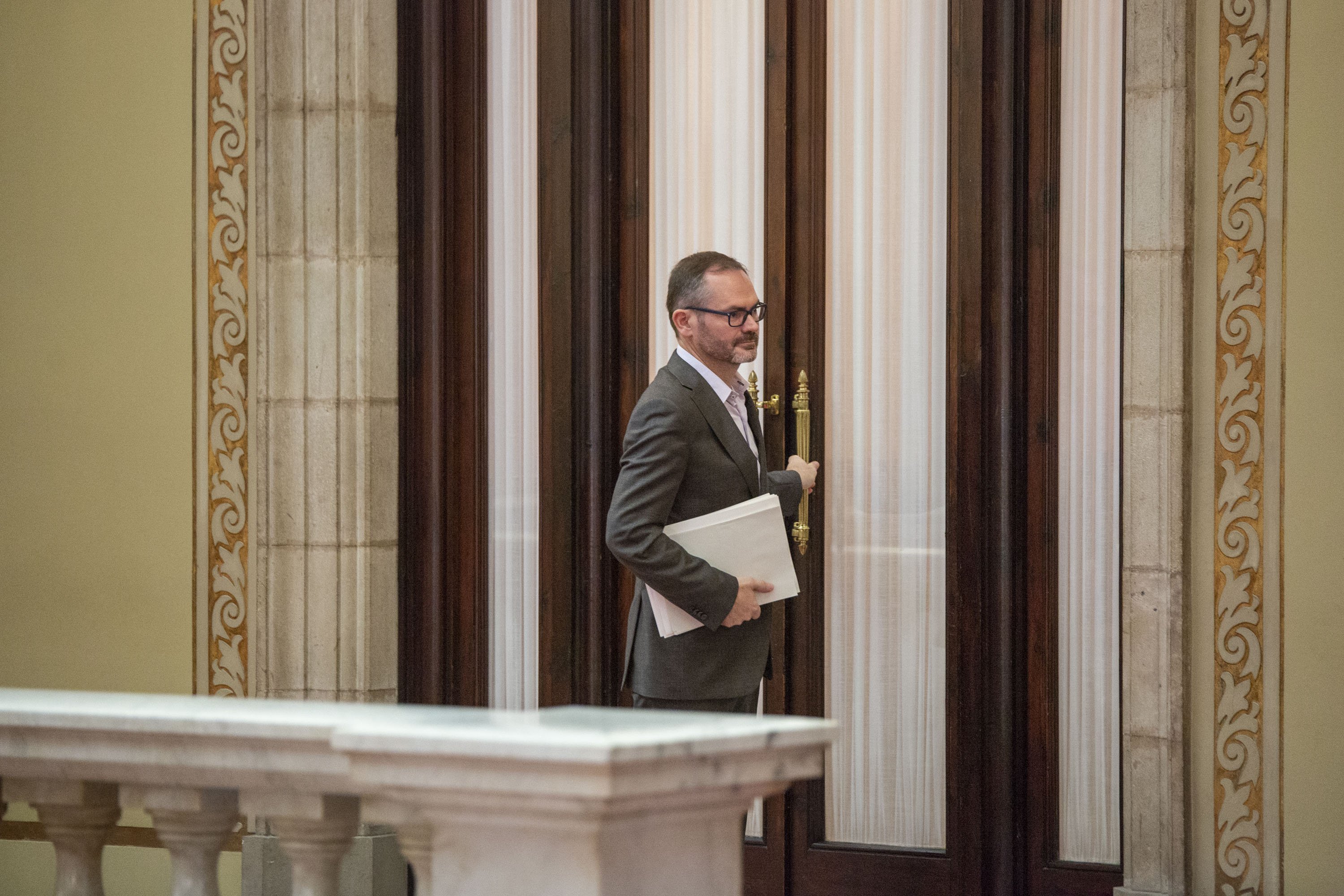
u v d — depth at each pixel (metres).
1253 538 8.57
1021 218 9.29
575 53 10.05
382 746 3.73
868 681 9.61
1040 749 9.24
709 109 9.91
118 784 4.83
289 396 10.08
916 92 9.55
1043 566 9.24
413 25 10.24
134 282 10.45
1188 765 8.66
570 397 10.04
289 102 10.06
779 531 7.32
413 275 10.23
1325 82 8.45
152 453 10.41
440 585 10.20
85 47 10.55
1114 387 9.13
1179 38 8.65
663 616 7.23
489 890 3.76
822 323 9.69
